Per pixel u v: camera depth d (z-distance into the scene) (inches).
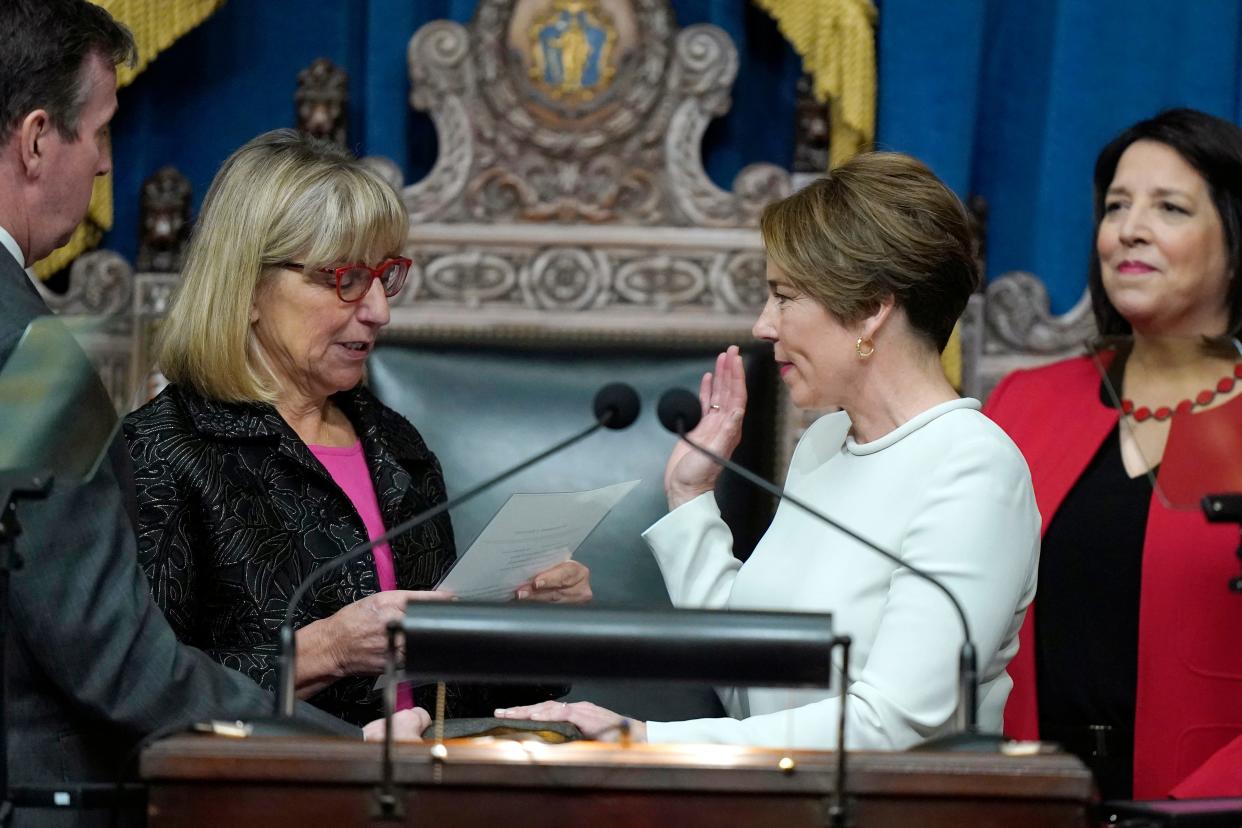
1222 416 295.9
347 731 278.2
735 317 471.8
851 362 303.0
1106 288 379.9
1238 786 323.6
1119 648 359.3
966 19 481.7
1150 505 360.8
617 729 281.1
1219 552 349.4
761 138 512.4
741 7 505.7
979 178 508.1
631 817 196.9
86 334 265.1
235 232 330.3
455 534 436.8
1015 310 478.0
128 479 300.8
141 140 502.9
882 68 483.8
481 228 471.8
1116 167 385.4
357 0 510.0
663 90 472.7
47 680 265.4
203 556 319.6
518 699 360.8
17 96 275.3
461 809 196.1
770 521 452.1
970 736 216.1
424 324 470.0
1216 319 372.5
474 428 445.1
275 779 195.9
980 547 282.7
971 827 197.5
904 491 294.8
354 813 196.2
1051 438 384.2
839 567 297.3
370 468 349.4
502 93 470.9
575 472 442.3
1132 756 354.3
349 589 326.0
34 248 289.0
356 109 509.4
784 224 303.4
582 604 210.1
